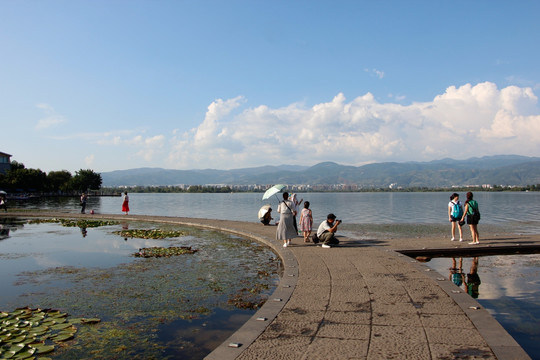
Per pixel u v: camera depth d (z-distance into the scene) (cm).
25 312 673
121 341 563
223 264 1109
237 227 1964
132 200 9594
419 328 524
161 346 546
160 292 818
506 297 778
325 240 1288
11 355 503
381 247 1283
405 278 827
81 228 2109
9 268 1068
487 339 478
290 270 915
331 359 429
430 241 1428
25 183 8475
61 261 1165
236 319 654
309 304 641
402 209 4869
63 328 603
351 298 675
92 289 843
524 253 1302
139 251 1333
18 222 2491
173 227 2144
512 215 3484
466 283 895
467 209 1357
